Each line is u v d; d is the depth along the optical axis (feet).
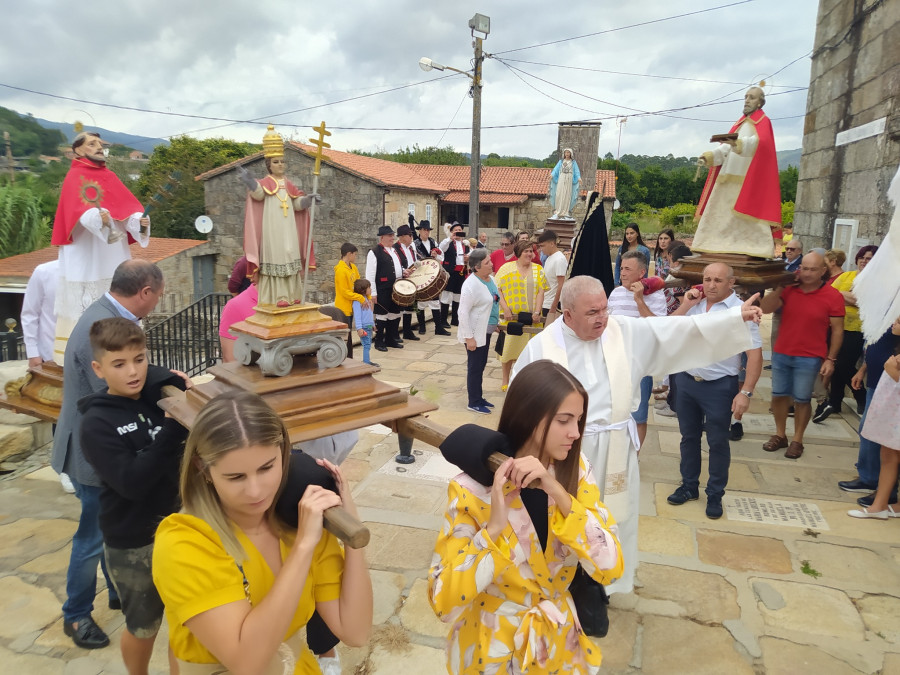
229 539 4.76
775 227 16.48
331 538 5.34
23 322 14.71
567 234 45.01
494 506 5.61
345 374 8.01
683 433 14.98
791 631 10.56
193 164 90.94
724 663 9.82
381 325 32.60
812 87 29.86
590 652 6.39
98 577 12.16
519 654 5.89
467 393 24.80
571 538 5.79
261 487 4.66
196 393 7.54
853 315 20.08
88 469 9.11
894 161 21.26
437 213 91.25
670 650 10.11
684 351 10.52
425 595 11.46
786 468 17.42
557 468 6.42
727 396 13.91
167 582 4.62
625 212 156.25
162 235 83.51
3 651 10.00
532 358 10.31
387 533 13.65
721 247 16.42
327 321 8.40
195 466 4.79
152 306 9.96
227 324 14.39
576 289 9.87
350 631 5.31
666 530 13.91
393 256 32.96
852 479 16.61
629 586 10.52
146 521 7.79
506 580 5.97
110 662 9.79
